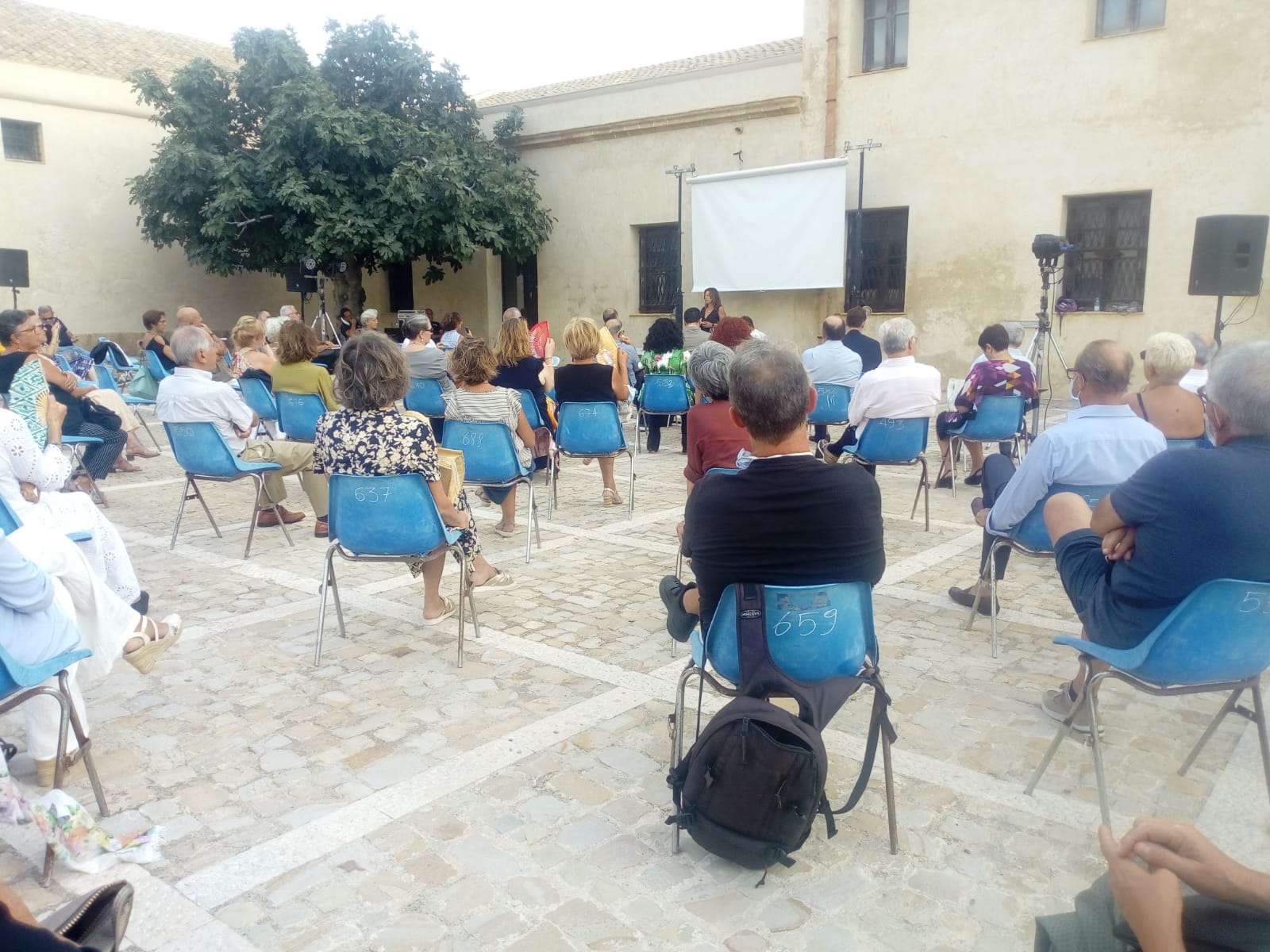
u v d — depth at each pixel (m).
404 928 2.27
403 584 5.07
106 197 17.66
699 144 15.65
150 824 2.73
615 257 17.00
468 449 5.36
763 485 2.36
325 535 6.09
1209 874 1.39
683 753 3.10
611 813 2.78
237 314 19.83
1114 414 3.46
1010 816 2.74
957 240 13.12
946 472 7.46
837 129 13.92
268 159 15.41
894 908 2.34
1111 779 2.94
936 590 4.87
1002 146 12.61
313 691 3.66
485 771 3.03
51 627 2.56
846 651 2.46
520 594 4.87
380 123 15.80
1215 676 2.45
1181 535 2.36
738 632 2.40
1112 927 1.53
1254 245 8.00
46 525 3.38
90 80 17.25
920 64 13.09
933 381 5.79
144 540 6.05
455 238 15.77
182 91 15.83
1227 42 10.95
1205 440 4.56
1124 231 12.07
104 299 17.83
